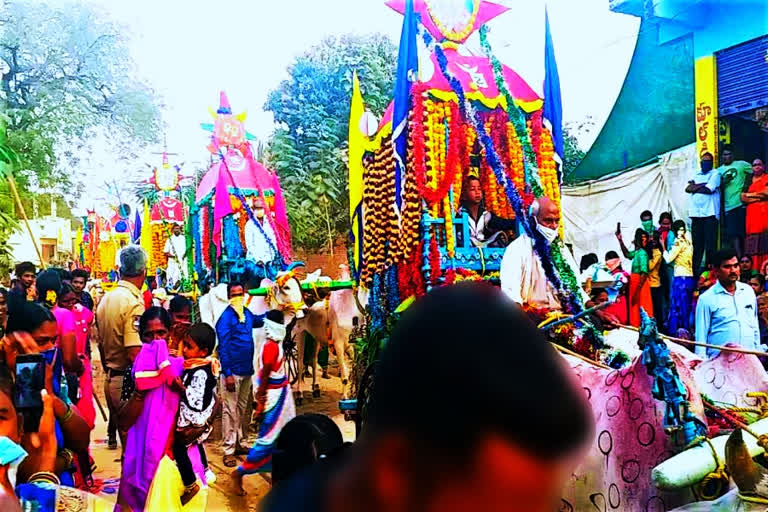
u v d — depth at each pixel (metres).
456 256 5.95
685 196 8.75
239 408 7.09
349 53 13.20
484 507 0.76
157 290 12.09
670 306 8.76
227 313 6.93
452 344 0.75
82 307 6.93
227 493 5.77
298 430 2.19
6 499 2.01
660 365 2.84
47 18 10.61
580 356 3.83
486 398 0.73
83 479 5.44
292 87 13.41
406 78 6.01
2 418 2.43
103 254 19.80
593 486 3.17
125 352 5.52
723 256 5.91
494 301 0.80
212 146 11.05
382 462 0.81
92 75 11.03
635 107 9.59
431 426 0.76
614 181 9.85
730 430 3.11
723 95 8.04
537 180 5.52
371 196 7.07
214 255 10.82
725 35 7.97
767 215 7.57
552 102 6.52
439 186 5.81
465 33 6.32
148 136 11.69
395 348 0.80
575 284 4.84
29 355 3.22
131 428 4.13
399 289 6.22
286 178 13.32
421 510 0.78
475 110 5.99
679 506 2.76
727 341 5.89
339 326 8.85
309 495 1.10
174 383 4.12
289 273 7.06
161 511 3.96
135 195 16.30
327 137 13.34
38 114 10.42
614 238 9.87
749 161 7.93
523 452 0.74
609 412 3.16
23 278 7.25
